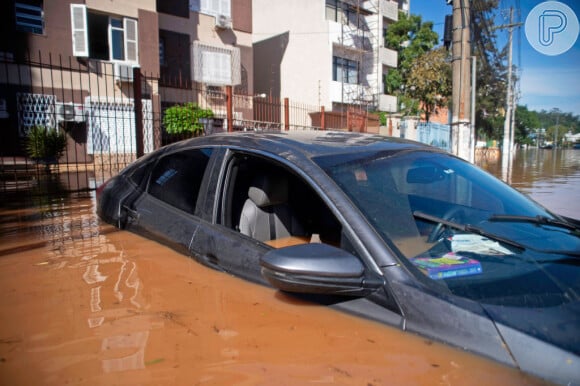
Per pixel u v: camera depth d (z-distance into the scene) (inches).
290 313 73.4
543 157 879.1
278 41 1054.4
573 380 50.3
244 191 102.7
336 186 80.0
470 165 109.9
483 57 461.1
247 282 85.0
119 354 63.8
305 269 65.1
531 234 82.1
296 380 56.2
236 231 95.8
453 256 72.2
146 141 623.2
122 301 81.4
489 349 56.4
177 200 112.5
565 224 89.0
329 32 975.0
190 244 100.4
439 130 1042.1
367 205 78.0
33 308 79.4
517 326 57.2
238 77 818.8
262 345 64.6
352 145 98.0
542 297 62.2
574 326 56.6
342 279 65.9
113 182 146.3
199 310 76.6
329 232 98.0
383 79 1163.9
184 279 90.0
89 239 122.8
